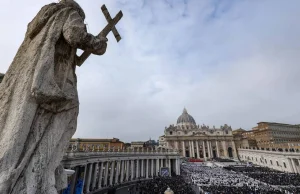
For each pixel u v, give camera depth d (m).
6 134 3.79
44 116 4.40
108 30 6.37
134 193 44.12
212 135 144.25
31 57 4.41
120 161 56.59
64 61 5.05
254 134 145.50
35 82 4.02
